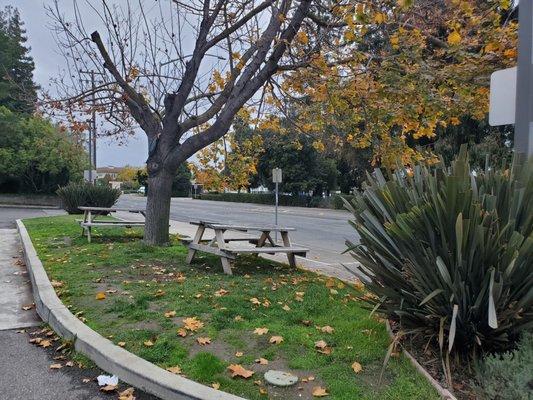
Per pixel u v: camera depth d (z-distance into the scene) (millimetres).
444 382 3635
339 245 14617
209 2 8953
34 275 7238
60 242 11078
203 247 7754
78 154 39875
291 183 48188
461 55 6641
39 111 9961
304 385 3625
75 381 3971
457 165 3830
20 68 52562
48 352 4609
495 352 3789
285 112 10055
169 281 6746
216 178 11602
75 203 21297
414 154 8391
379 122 8258
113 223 11578
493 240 3535
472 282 3666
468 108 7551
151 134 9508
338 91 7574
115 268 7648
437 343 4168
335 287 6801
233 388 3549
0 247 12219
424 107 7414
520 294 3590
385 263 4176
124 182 112688
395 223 4039
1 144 38625
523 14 3523
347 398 3400
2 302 6543
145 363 3928
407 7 5812
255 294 6102
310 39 8977
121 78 8945
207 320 5004
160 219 9711
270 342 4445
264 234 8570
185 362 3988
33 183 40625
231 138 11477
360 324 4980
